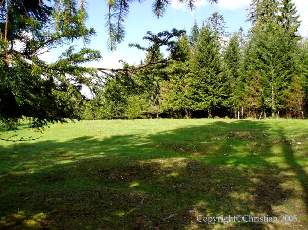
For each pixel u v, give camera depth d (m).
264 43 50.72
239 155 22.67
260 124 35.34
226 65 55.62
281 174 17.14
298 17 54.38
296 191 14.44
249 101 52.84
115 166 18.48
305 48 50.41
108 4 3.89
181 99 53.31
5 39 4.05
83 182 15.88
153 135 30.98
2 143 27.45
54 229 10.77
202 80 53.47
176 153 23.69
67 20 4.05
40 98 5.00
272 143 25.80
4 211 12.11
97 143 27.86
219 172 17.42
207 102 53.41
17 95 4.81
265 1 54.78
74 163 19.77
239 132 30.42
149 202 13.11
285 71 49.78
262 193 14.27
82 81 4.79
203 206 12.82
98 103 5.16
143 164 18.88
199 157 22.08
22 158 22.20
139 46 4.92
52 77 4.62
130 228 10.91
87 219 11.46
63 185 15.44
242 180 16.08
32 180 16.42
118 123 38.97
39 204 12.74
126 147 25.70
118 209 12.34
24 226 10.91
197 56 53.56
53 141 28.86
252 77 53.62
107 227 10.94
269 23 52.91
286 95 49.72
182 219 11.63
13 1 4.52
